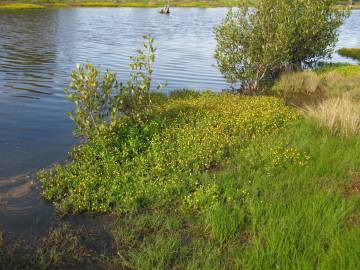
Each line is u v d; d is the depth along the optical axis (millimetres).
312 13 26891
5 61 30109
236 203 9430
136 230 8656
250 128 14836
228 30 25297
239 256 7559
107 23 66812
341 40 53562
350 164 11406
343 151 12391
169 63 33000
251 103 19000
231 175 11023
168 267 7453
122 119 14531
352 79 24703
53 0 112812
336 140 13469
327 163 11406
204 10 114188
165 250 7797
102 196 9922
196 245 8078
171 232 8570
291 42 24953
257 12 25156
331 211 8602
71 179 10742
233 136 14047
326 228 8008
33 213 9453
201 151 12273
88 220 9188
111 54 35969
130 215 9180
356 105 16484
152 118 15484
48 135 15156
